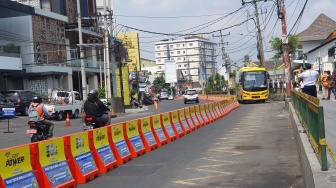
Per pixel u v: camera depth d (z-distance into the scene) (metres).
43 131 13.77
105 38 41.50
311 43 71.50
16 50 44.47
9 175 7.32
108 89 41.59
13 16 46.03
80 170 9.48
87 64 57.66
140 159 12.41
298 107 15.30
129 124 12.97
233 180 9.02
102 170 10.43
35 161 8.13
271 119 23.44
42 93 46.56
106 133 11.30
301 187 8.05
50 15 50.03
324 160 6.30
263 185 8.42
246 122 22.86
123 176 10.02
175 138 17.09
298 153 11.30
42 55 48.22
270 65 96.88
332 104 22.19
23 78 46.50
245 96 45.50
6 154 7.29
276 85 52.09
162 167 10.89
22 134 22.95
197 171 10.16
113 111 37.78
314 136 7.73
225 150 13.15
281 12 29.52
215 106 27.45
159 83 120.12
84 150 9.99
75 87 58.53
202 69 118.62
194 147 14.31
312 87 16.84
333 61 45.97
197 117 22.06
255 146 13.60
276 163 10.59
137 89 66.81
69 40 55.16
